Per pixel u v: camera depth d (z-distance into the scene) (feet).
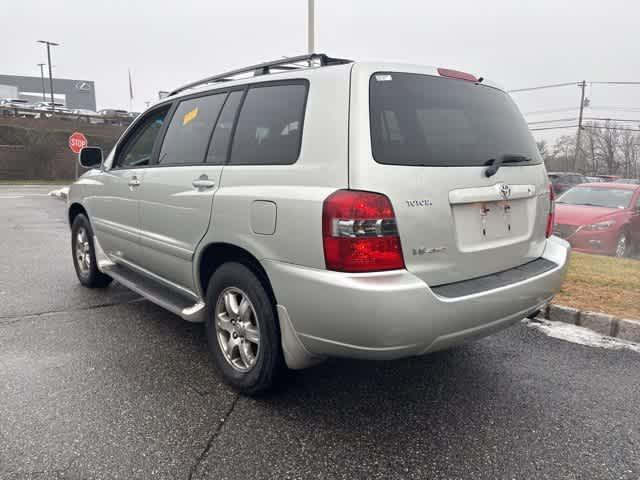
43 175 104.17
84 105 285.23
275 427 9.00
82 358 11.90
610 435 8.91
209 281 10.66
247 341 10.03
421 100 8.93
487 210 9.36
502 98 10.77
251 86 10.54
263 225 8.99
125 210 13.98
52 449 8.25
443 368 11.60
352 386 10.64
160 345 12.77
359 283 7.64
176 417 9.29
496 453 8.34
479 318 8.59
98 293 17.38
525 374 11.35
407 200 8.04
